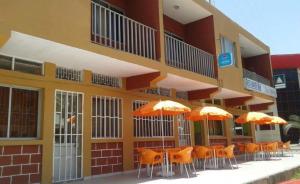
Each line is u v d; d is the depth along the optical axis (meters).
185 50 12.75
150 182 8.58
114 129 10.69
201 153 11.76
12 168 7.74
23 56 8.28
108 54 8.58
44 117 8.52
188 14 14.52
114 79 10.94
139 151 10.62
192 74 12.25
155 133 12.52
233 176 9.45
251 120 14.88
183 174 10.21
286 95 36.16
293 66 35.62
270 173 10.04
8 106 7.97
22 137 8.15
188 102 14.61
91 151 9.73
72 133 9.32
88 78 9.90
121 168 10.66
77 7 7.86
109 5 11.55
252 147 15.47
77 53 8.18
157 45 10.80
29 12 6.76
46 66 8.79
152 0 11.24
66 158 9.07
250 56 22.89
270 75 22.12
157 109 9.49
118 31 10.24
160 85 12.97
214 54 14.45
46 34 7.03
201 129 15.80
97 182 8.75
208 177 9.37
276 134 26.33
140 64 9.65
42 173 8.25
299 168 12.67
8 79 7.93
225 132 17.88
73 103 9.48
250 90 17.34
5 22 6.32
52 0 7.27
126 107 11.12
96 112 10.18
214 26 14.66
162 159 9.80
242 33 17.95
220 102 17.73
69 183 8.70
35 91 8.63
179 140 13.84
